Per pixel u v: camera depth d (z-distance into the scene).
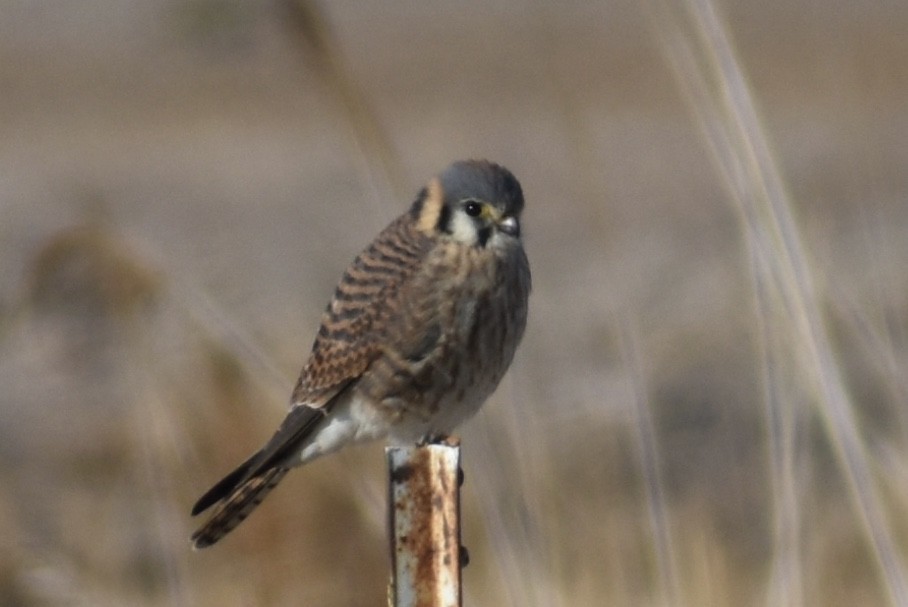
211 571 12.45
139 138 38.41
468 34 48.91
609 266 10.55
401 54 47.06
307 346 14.39
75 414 17.28
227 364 12.29
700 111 9.61
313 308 19.92
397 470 6.70
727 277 18.47
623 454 13.18
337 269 23.30
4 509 13.88
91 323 16.16
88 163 35.50
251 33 12.88
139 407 11.99
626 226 24.89
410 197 10.16
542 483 10.47
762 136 9.52
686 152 31.81
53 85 45.62
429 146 32.88
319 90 11.30
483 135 32.84
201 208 29.92
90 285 12.04
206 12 16.11
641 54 40.66
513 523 9.94
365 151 10.00
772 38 43.47
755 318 9.95
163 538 11.63
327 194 30.00
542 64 12.05
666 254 22.30
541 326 19.20
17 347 18.33
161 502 11.71
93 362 17.61
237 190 31.42
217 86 43.06
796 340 9.31
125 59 47.81
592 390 14.78
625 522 11.91
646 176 29.66
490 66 43.06
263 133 37.66
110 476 15.07
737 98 9.55
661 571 9.85
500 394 10.88
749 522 14.63
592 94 36.84
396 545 6.71
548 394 15.28
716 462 16.11
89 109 42.34
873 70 12.62
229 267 23.88
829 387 9.26
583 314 19.98
